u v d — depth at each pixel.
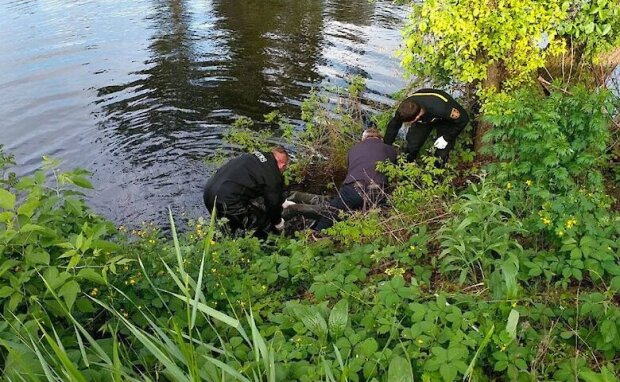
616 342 2.81
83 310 2.97
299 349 2.98
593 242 3.41
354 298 3.52
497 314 3.15
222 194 5.79
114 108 9.04
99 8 14.70
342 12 13.93
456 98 6.91
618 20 5.69
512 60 5.89
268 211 6.09
